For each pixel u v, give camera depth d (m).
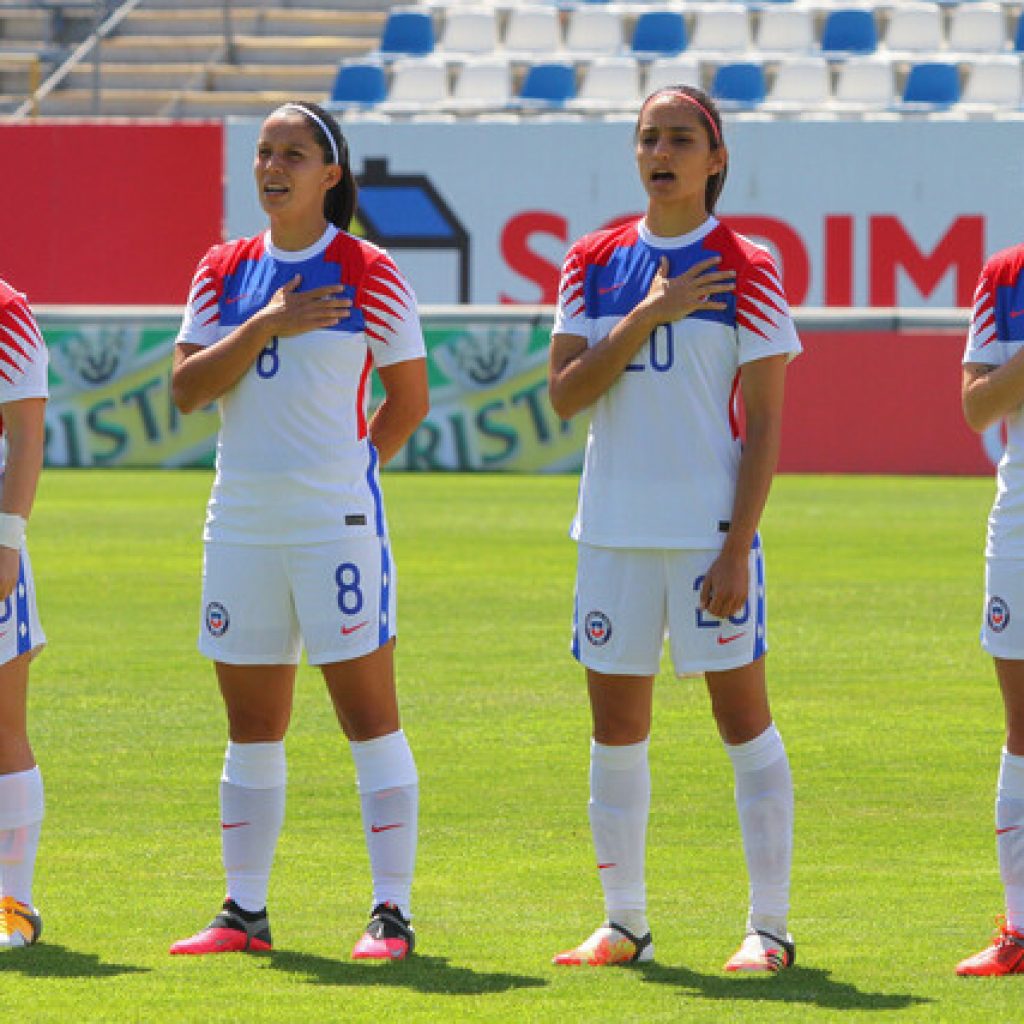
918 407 77.06
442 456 78.44
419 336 17.19
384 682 16.98
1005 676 16.41
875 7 97.06
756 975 16.19
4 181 89.06
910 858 20.94
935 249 85.25
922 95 91.81
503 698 30.98
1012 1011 15.05
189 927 17.94
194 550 52.03
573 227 86.62
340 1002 15.31
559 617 40.06
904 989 15.77
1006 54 95.19
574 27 98.75
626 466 16.33
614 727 16.48
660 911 18.64
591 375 16.20
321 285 16.81
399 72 96.38
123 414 79.50
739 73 92.56
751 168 85.88
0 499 16.89
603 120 87.44
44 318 79.81
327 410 16.64
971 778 25.23
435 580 45.81
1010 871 16.48
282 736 17.22
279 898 19.14
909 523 59.00
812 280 86.00
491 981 15.98
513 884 19.78
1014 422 16.31
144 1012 15.03
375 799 16.95
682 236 16.38
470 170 86.75
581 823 22.70
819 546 53.25
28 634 17.09
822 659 35.28
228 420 16.88
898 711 30.14
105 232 89.06
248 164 88.31
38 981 15.96
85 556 50.62
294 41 103.88
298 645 17.03
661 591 16.31
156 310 79.19
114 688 31.92
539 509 63.31
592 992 15.62
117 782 24.91
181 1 107.06
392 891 17.00
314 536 16.55
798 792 24.41
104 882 19.73
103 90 102.38
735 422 16.42
